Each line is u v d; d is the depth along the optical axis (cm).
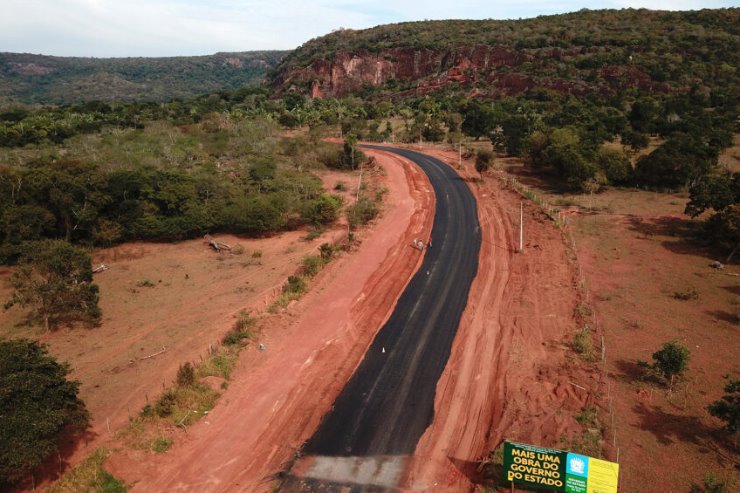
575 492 1667
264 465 1950
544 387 2333
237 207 4584
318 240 4425
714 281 3306
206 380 2411
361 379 2467
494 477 1822
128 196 4544
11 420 1692
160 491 1831
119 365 2627
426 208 5178
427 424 2152
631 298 3125
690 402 2172
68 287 3050
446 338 2803
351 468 1922
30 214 4047
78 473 1872
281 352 2692
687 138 6212
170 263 4031
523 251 3962
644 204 4959
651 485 1742
